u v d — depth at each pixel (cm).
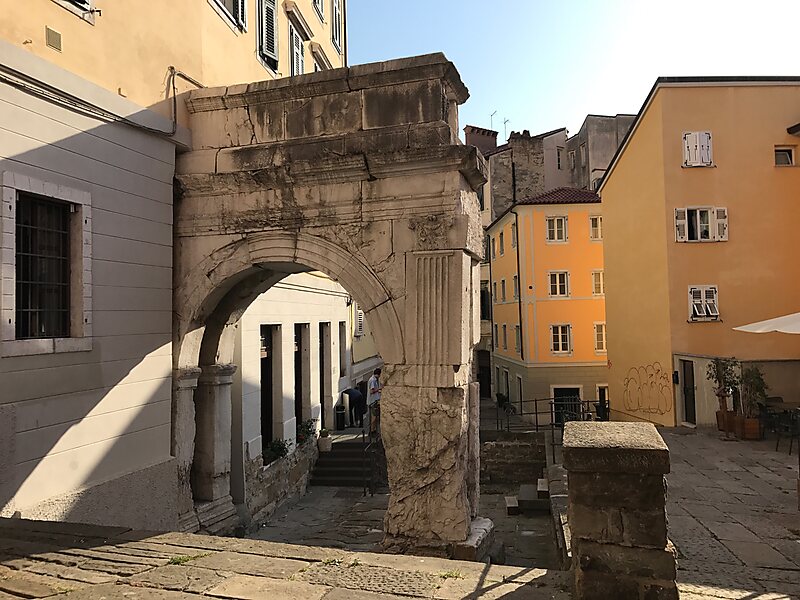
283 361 1228
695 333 1489
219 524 834
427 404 657
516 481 1412
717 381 1264
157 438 724
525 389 2528
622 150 1773
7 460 527
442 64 680
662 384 1531
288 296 1268
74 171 611
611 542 311
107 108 646
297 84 732
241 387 1013
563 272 2500
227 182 743
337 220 706
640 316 1675
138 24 710
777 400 1248
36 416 559
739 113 1526
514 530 964
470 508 729
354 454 1420
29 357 554
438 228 666
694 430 1295
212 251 754
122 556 438
